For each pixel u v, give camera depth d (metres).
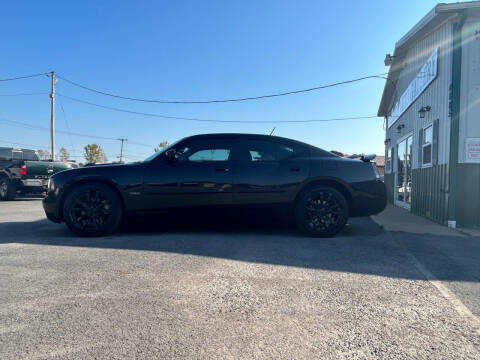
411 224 6.56
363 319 2.34
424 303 2.61
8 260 3.56
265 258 3.71
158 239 4.58
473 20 6.36
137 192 4.81
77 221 4.72
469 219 6.33
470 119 6.40
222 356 1.89
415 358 1.89
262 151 5.11
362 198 5.06
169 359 1.86
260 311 2.43
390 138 13.51
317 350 1.96
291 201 4.95
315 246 4.33
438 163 7.04
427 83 7.89
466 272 3.41
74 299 2.60
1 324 2.22
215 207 4.90
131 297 2.64
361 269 3.40
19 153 14.63
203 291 2.77
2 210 8.73
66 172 4.88
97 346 1.98
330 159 5.15
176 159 4.99
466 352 1.95
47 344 1.99
